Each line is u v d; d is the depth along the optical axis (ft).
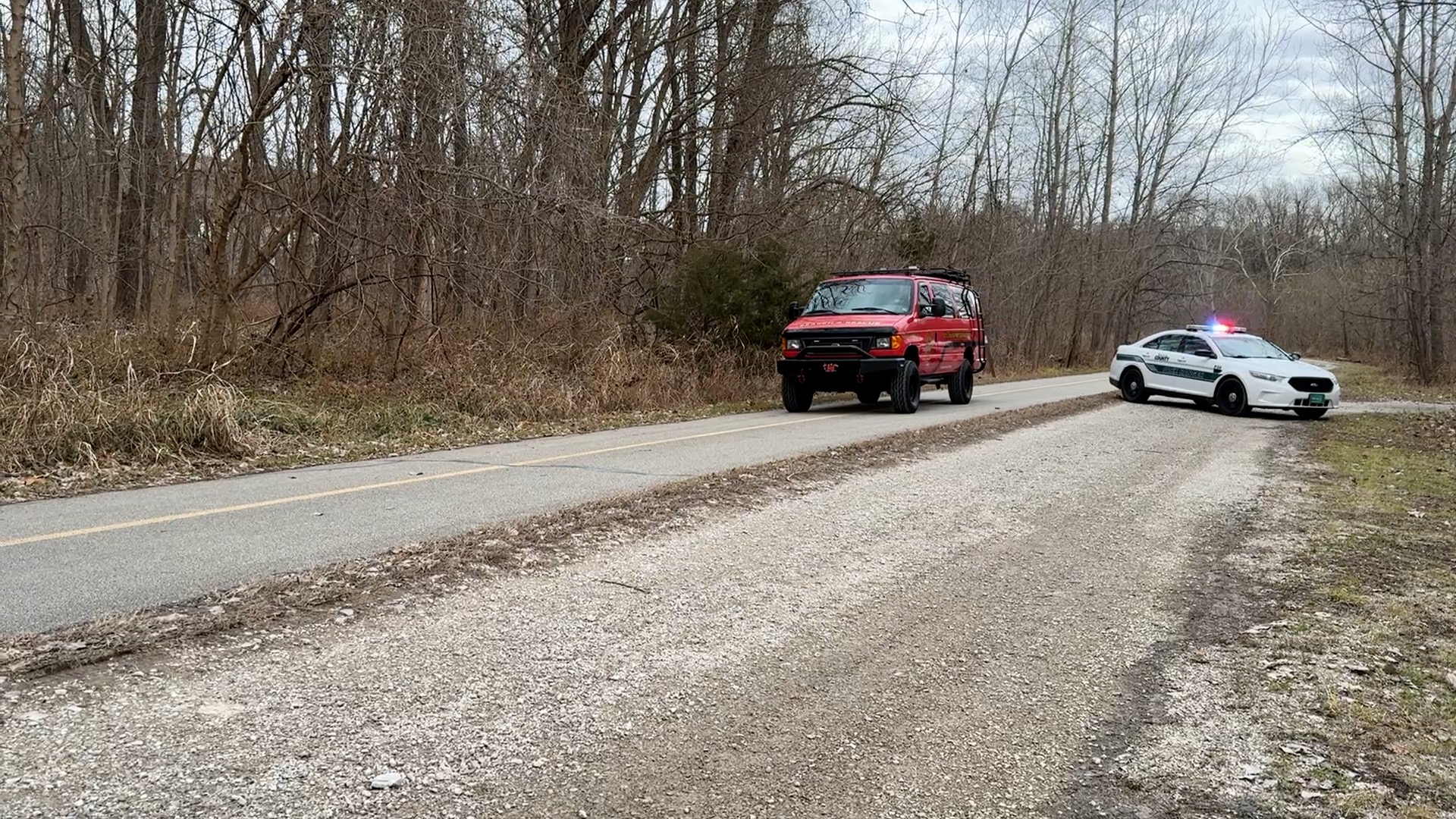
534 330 54.29
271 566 17.34
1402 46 88.79
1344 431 49.37
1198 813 10.01
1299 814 10.02
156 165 67.46
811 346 51.65
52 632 13.50
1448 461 37.91
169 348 43.88
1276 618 16.67
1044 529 23.31
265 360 47.11
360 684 12.27
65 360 36.70
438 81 41.57
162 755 10.11
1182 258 181.98
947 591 17.83
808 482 28.25
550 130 47.85
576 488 26.18
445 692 12.17
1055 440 40.88
